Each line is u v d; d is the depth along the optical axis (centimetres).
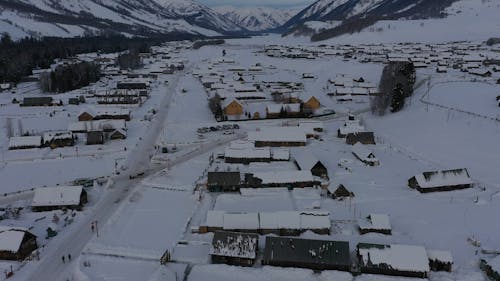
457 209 8544
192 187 9656
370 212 8506
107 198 9219
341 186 9138
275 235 7744
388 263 6594
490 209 8438
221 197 9275
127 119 15525
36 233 7800
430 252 6750
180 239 7569
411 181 9650
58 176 10456
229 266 6800
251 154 11206
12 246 6950
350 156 11656
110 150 12206
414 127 13575
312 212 7925
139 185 9831
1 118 15925
